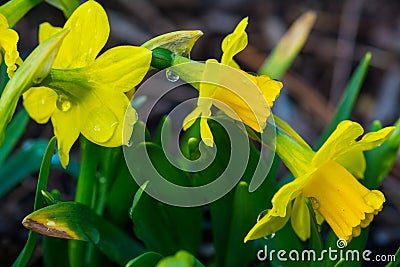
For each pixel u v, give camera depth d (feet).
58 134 1.53
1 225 2.05
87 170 1.66
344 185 1.50
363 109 2.46
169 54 1.49
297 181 1.42
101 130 1.50
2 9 1.55
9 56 1.49
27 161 1.91
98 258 1.79
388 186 2.15
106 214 1.78
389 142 1.74
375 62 2.60
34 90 1.52
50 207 1.55
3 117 1.41
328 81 2.56
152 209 1.69
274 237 1.71
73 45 1.48
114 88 1.48
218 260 1.76
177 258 1.34
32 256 1.96
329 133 1.83
